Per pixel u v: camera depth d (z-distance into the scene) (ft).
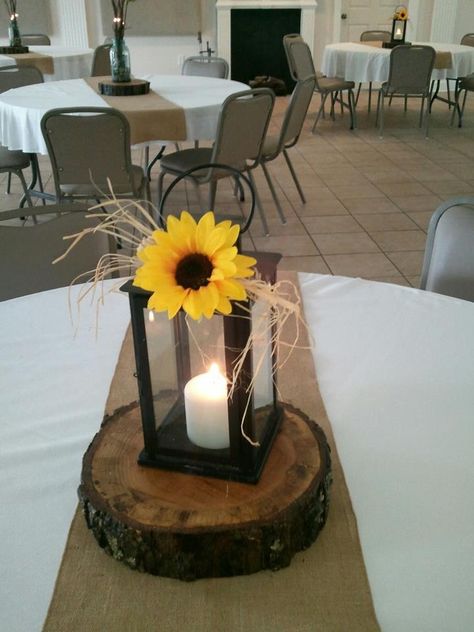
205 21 24.90
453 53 18.13
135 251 2.18
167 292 1.88
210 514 2.07
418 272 9.93
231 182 13.97
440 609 1.97
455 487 2.45
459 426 2.80
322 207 12.85
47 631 1.90
